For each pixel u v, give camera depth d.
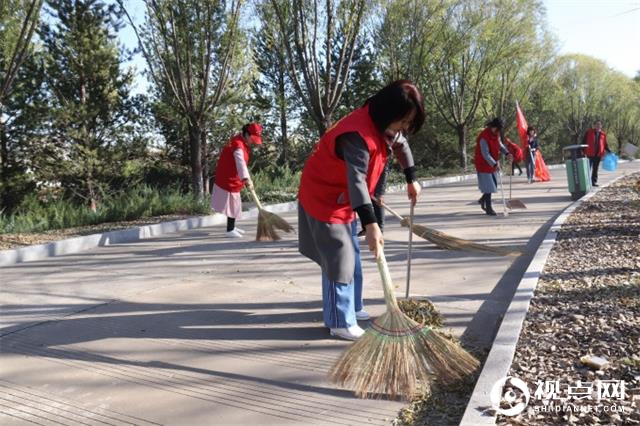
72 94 16.67
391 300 3.42
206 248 8.75
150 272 7.11
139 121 17.91
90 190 16.69
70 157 16.38
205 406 3.36
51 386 3.70
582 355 3.56
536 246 7.88
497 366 3.42
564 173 26.31
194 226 11.86
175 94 14.75
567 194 14.98
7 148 16.17
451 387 3.40
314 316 5.02
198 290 6.06
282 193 16.53
